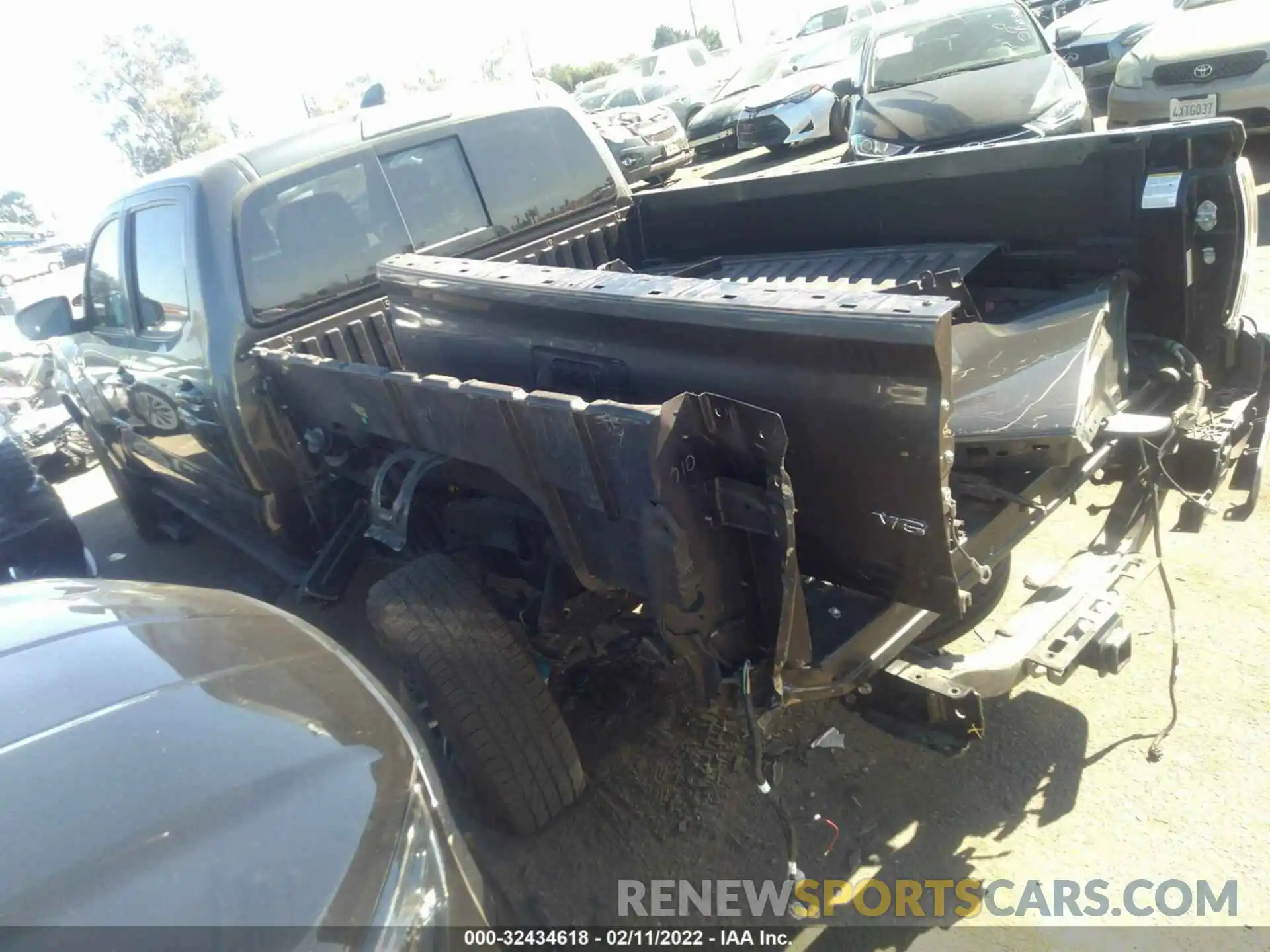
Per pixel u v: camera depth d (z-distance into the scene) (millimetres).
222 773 1694
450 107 4215
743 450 1895
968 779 2805
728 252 4316
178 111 53781
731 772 3014
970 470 2629
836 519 2094
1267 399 2949
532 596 2838
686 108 17547
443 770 3020
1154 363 3025
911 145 7891
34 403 9664
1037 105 7637
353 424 3084
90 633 2197
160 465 4977
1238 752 2688
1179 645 3135
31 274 20328
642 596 2205
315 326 3738
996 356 2717
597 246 4547
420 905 1663
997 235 3361
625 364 2379
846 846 2668
